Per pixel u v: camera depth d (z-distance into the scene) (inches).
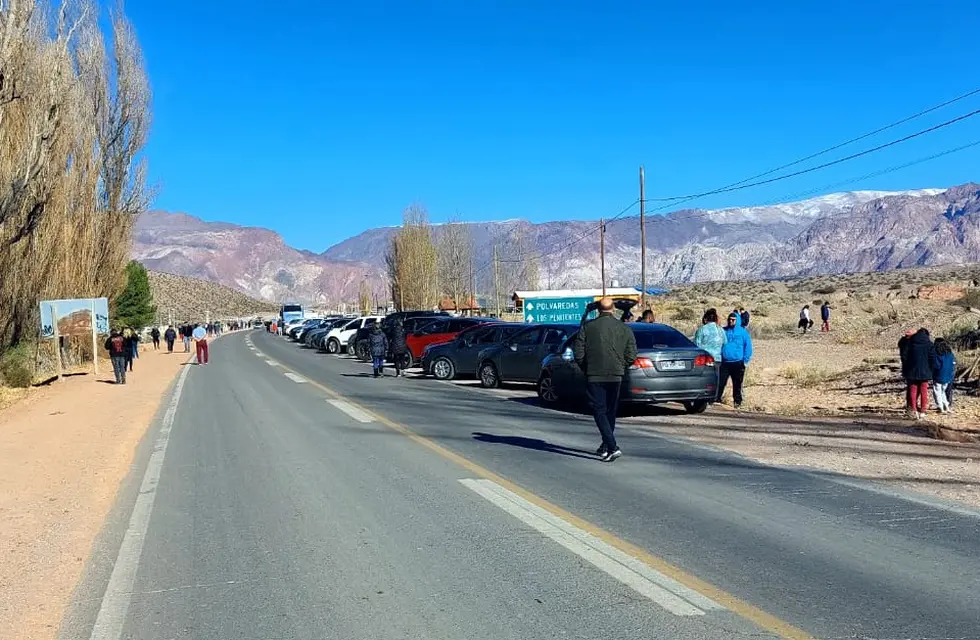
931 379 566.3
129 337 1336.1
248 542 279.0
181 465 434.6
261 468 414.6
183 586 235.6
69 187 1256.2
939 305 2004.2
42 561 269.7
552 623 198.5
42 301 1087.6
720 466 392.2
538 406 661.9
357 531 287.4
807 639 185.0
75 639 199.8
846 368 935.0
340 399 744.3
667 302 3284.9
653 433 502.6
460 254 3499.0
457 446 462.0
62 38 934.4
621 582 227.1
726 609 204.7
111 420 663.8
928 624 192.2
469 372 936.9
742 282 5880.9
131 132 1455.5
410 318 1373.0
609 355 400.5
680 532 276.2
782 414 587.2
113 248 1437.0
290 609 213.6
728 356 614.5
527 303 1373.0
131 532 299.3
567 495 334.6
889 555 246.4
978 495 323.6
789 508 306.8
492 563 247.0
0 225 922.1
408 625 199.9
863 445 446.0
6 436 576.7
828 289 3833.7
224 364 1427.2
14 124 904.9
